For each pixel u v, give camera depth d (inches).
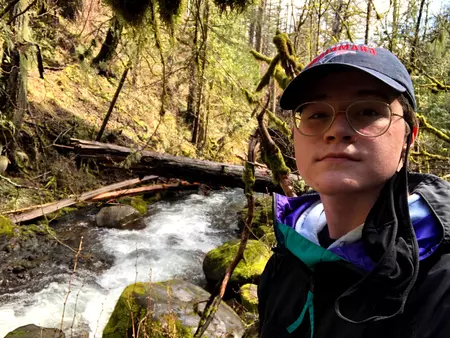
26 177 247.3
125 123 358.9
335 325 32.4
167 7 124.1
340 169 31.4
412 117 33.4
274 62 88.7
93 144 151.5
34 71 327.0
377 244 30.4
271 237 193.5
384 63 32.3
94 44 274.4
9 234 201.6
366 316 29.5
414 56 184.7
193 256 219.9
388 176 31.3
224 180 162.1
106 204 272.5
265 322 43.9
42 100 309.4
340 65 31.6
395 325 27.7
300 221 43.9
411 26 210.8
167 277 194.2
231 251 184.9
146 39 141.0
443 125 219.3
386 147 31.2
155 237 241.6
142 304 117.0
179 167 157.5
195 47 158.9
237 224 273.9
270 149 88.3
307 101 34.1
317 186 33.2
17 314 151.9
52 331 131.8
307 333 37.2
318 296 35.6
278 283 43.8
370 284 29.0
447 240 27.1
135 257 212.1
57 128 292.5
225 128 320.2
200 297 126.8
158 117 393.1
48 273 183.6
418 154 142.8
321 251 35.1
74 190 263.3
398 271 27.5
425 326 26.0
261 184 153.9
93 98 361.4
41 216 229.9
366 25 184.2
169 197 325.7
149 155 155.5
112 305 165.3
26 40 210.5
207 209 303.3
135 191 295.0
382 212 31.2
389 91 31.5
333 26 225.8
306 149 34.1
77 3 366.6
